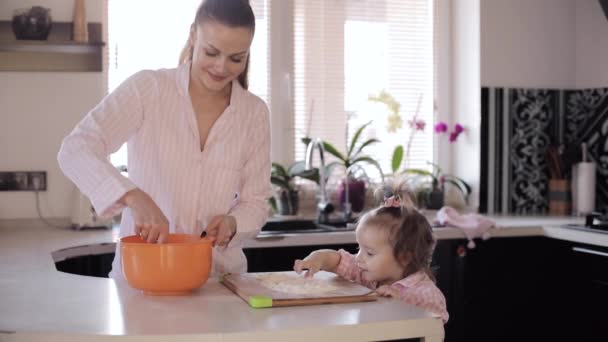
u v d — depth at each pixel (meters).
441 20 3.82
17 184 3.04
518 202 3.68
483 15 3.60
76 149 1.66
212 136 1.86
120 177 1.62
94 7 3.13
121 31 3.31
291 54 3.60
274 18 3.57
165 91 1.82
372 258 1.73
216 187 1.88
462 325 3.05
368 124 3.55
